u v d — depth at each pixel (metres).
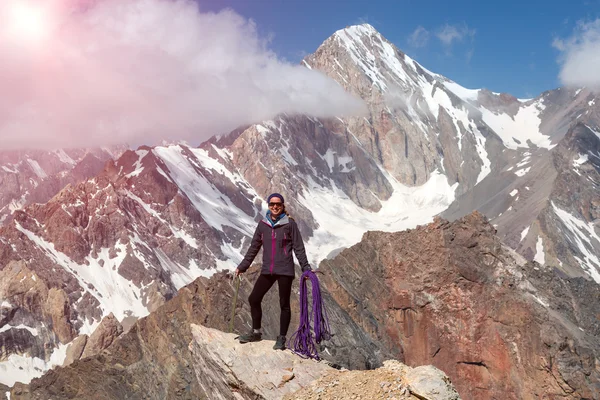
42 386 55.50
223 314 53.00
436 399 10.73
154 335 56.25
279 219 13.37
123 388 52.72
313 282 12.91
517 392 60.31
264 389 12.10
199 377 13.71
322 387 11.86
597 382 55.16
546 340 58.31
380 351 59.47
